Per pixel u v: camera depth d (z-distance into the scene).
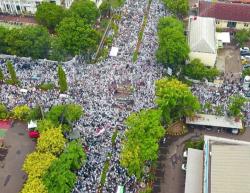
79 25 177.00
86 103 156.75
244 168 121.44
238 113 151.38
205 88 167.50
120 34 194.12
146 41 188.88
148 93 161.50
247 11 193.38
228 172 121.38
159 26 185.38
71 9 194.62
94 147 142.75
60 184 123.75
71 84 164.88
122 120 150.88
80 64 176.50
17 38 176.38
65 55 178.88
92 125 149.00
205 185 121.88
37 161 129.62
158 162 143.00
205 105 158.12
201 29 179.25
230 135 152.00
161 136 140.62
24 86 165.38
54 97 159.62
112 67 174.25
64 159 130.00
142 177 136.25
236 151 126.25
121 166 136.88
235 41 191.88
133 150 130.38
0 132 152.38
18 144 148.50
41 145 135.12
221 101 160.50
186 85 155.62
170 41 168.12
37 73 171.88
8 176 138.75
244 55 186.12
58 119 147.00
